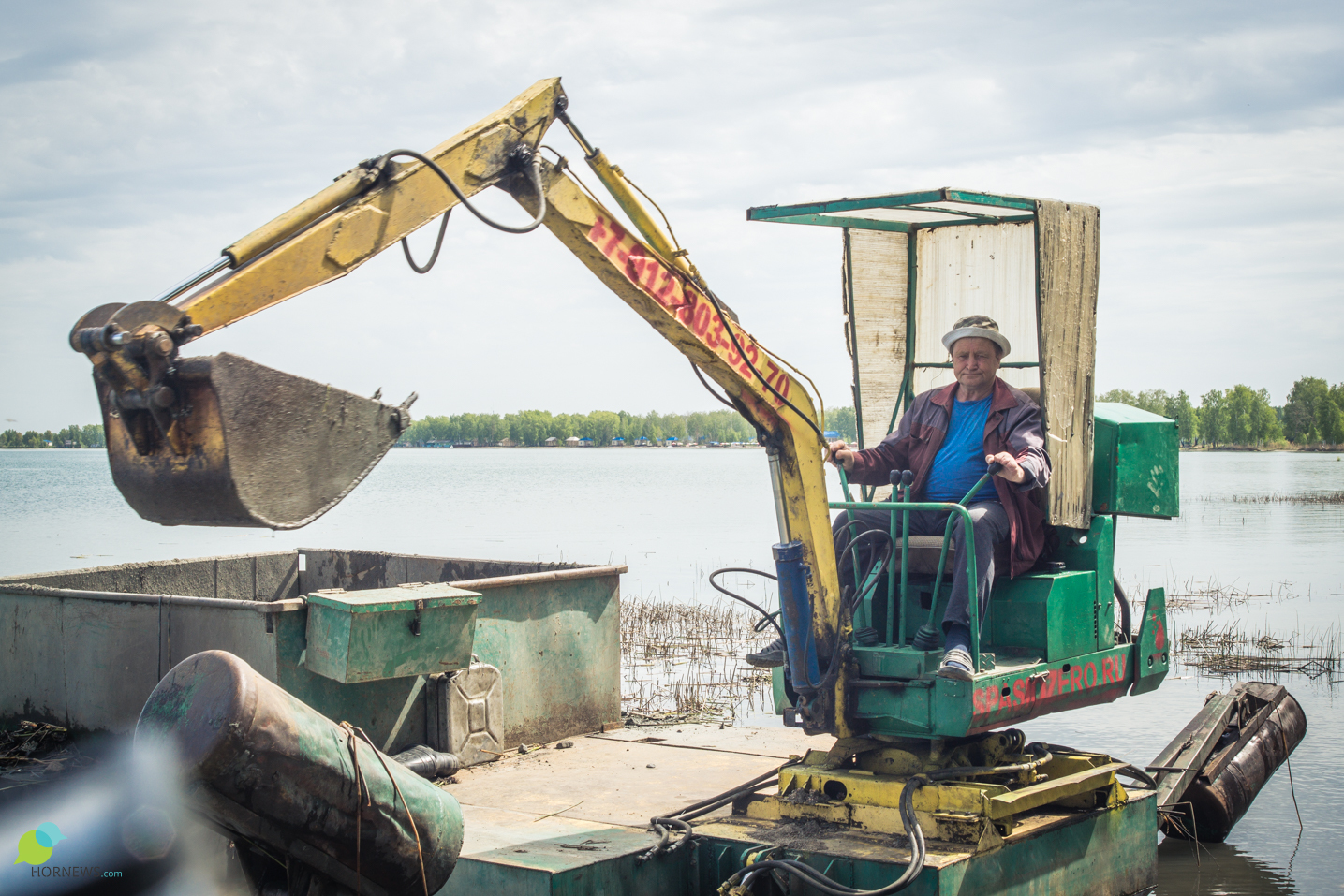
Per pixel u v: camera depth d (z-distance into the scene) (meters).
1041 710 5.66
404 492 71.38
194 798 4.13
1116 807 6.07
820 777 5.68
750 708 10.05
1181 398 152.38
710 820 5.77
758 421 5.68
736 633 14.47
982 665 5.40
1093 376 6.00
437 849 4.72
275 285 3.95
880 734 5.67
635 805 6.26
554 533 33.62
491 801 6.34
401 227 4.32
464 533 33.84
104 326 3.46
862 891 4.81
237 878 5.82
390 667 6.43
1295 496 51.12
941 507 5.45
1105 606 6.11
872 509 6.04
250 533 34.00
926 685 5.37
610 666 8.30
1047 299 5.67
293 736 4.21
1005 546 5.74
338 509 48.84
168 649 6.81
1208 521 36.34
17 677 7.55
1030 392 6.45
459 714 7.04
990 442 5.86
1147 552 25.77
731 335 5.48
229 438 3.48
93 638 7.16
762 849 5.19
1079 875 5.77
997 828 5.27
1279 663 12.45
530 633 7.68
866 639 5.75
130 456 3.70
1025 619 5.77
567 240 4.96
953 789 5.32
